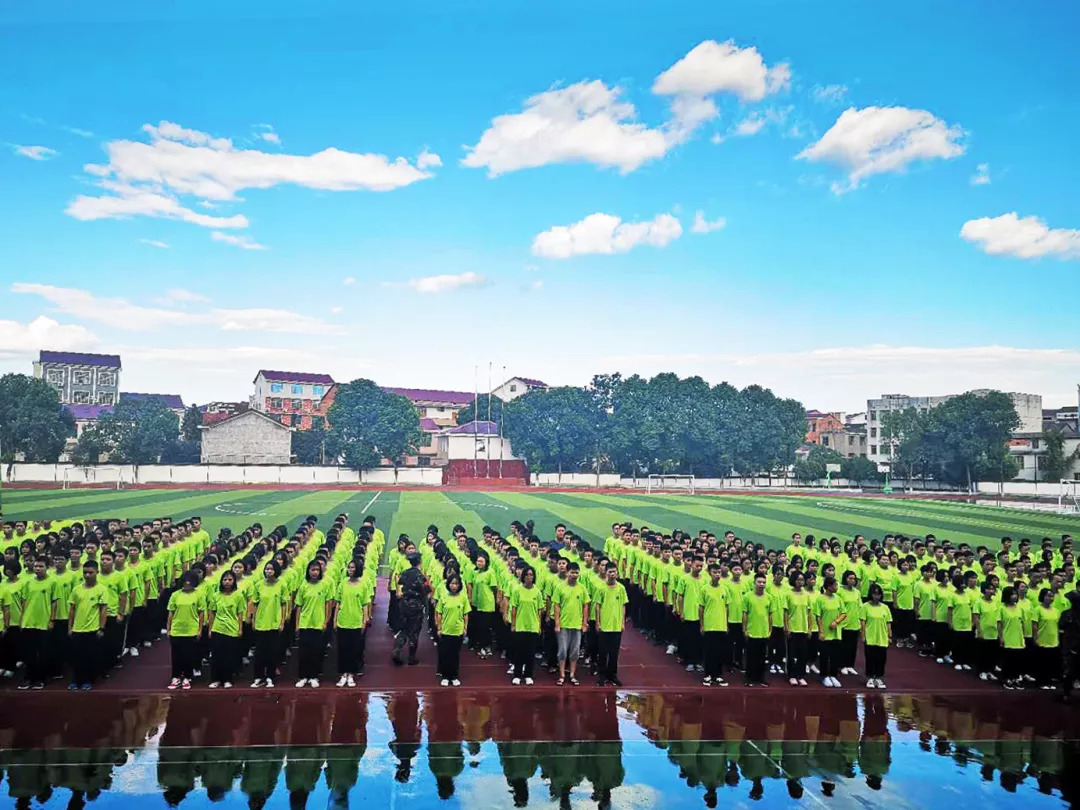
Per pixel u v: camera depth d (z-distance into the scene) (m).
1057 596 16.80
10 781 10.80
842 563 20.59
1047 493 87.50
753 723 13.67
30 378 86.06
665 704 14.59
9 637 15.22
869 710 14.52
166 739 12.34
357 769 11.43
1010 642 16.16
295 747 12.16
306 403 122.81
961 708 14.73
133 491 66.25
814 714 14.21
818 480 110.44
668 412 98.75
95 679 15.05
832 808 10.54
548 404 96.56
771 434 104.19
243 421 95.75
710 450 101.81
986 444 92.38
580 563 18.48
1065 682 15.52
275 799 10.45
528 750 12.27
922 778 11.55
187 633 14.77
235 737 12.48
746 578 16.61
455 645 15.46
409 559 17.95
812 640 17.06
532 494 73.94
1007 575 18.52
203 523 41.91
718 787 11.12
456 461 98.69
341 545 20.83
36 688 14.70
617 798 10.72
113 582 15.45
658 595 18.91
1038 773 11.81
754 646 15.98
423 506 55.28
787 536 41.94
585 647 18.05
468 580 18.16
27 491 64.62
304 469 86.00
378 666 16.77
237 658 15.23
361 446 88.31
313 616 15.09
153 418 96.44
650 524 46.56
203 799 10.38
